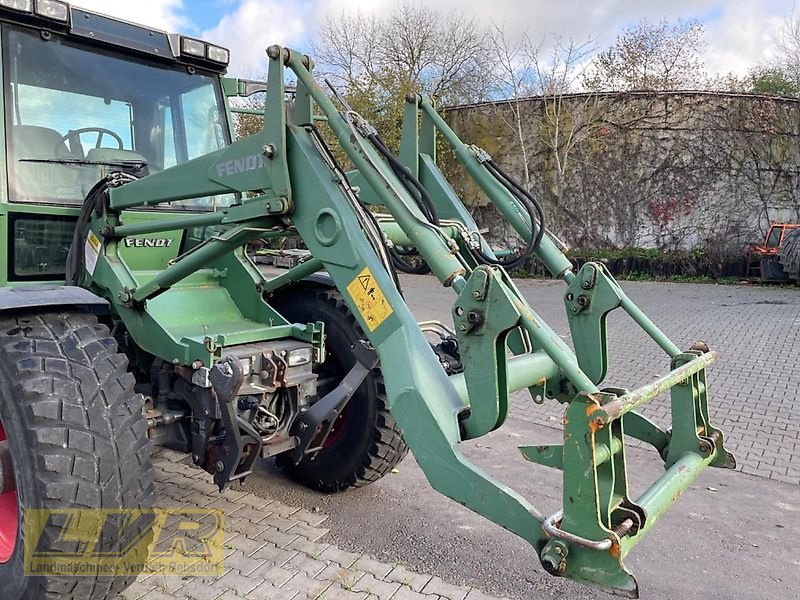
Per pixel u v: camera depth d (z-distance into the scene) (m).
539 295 12.26
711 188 14.86
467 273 2.54
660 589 3.05
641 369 6.89
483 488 2.12
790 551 3.43
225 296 3.57
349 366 3.73
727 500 4.02
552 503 3.94
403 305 2.38
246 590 2.88
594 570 1.93
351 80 19.06
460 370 3.21
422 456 2.24
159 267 3.49
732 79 18.70
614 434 2.12
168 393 3.18
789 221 14.72
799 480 4.31
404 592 2.91
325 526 3.54
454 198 3.40
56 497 2.32
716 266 14.14
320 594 2.86
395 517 3.67
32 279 3.23
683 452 2.80
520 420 5.47
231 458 2.90
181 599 2.80
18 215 3.11
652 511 2.22
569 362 2.18
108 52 3.46
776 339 8.30
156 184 2.97
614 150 15.38
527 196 3.07
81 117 3.35
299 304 3.96
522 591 2.97
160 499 3.75
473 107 16.58
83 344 2.55
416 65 19.70
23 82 3.14
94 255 3.21
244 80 4.00
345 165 6.08
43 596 2.41
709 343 8.07
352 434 3.76
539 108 15.96
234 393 2.80
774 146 14.59
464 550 3.32
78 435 2.37
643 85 18.95
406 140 3.43
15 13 3.05
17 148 3.12
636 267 14.68
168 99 3.70
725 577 3.16
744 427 5.23
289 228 2.72
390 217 3.05
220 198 3.76
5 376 2.44
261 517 3.59
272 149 2.55
